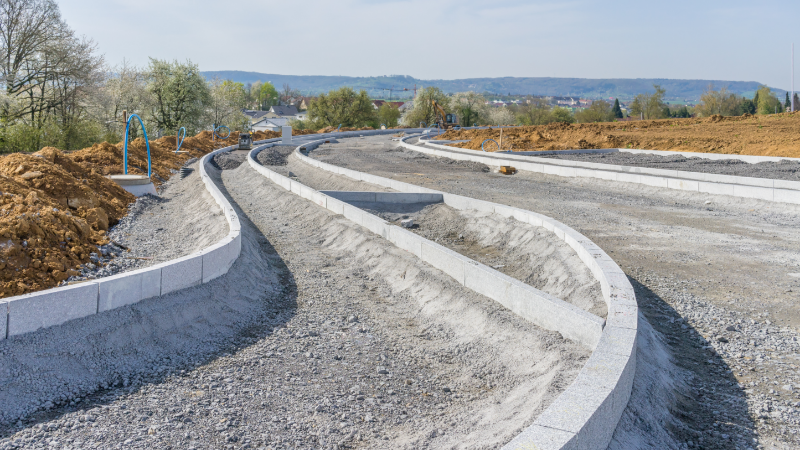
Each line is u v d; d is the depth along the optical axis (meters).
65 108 36.72
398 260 9.37
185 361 5.88
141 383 5.33
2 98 31.88
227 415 4.73
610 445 3.78
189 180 19.89
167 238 11.63
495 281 7.07
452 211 13.52
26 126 31.45
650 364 5.01
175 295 6.90
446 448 4.15
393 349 6.51
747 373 5.22
